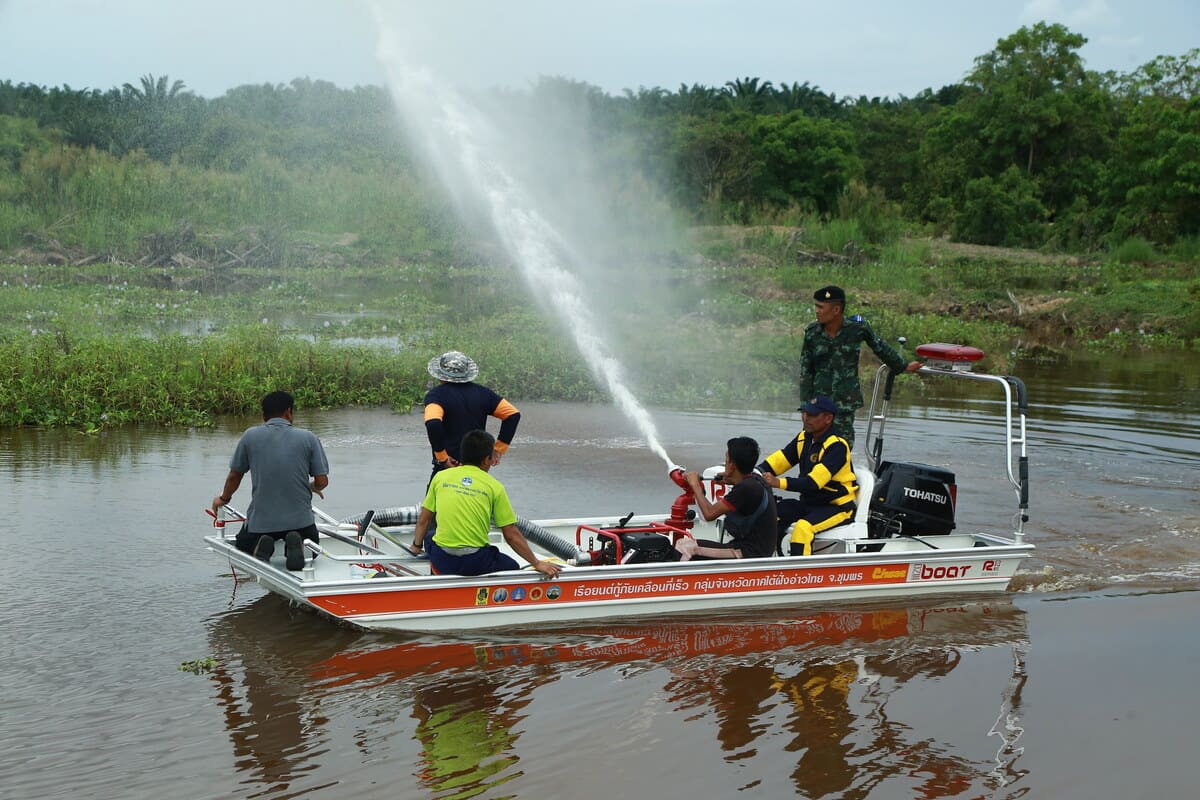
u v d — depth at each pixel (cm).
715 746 517
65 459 1064
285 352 1548
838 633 676
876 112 8244
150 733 511
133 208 4253
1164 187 5084
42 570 732
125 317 2316
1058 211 6112
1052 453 1255
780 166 6000
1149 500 1029
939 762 508
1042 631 689
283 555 684
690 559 710
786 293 3222
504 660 614
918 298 3075
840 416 845
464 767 488
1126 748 527
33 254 3756
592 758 501
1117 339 2592
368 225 4481
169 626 644
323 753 498
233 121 5534
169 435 1198
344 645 624
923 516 770
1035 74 6184
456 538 640
